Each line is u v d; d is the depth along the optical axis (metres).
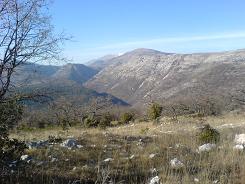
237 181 8.88
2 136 8.92
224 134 16.23
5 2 10.22
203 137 14.73
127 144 15.06
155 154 12.39
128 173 10.02
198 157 11.76
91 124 34.06
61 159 11.83
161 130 22.27
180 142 14.98
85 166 10.76
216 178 9.29
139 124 31.19
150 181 9.00
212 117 33.41
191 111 45.12
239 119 28.17
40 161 11.25
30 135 19.33
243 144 13.21
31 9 10.54
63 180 9.23
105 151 13.40
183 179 8.84
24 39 10.45
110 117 45.41
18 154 9.77
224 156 11.35
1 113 8.82
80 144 15.02
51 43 10.93
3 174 8.93
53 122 36.81
